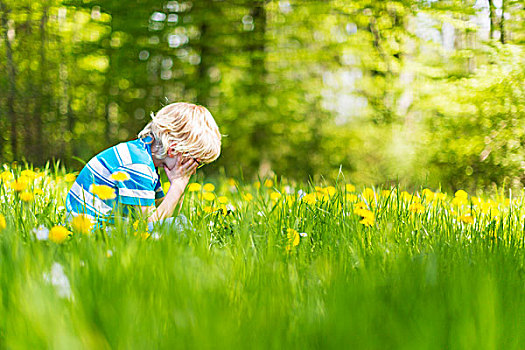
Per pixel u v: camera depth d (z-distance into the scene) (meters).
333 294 1.35
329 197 2.94
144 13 10.92
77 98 12.47
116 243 1.69
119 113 12.28
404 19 11.03
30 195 2.38
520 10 9.84
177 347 1.00
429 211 3.00
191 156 2.53
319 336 1.10
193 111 2.52
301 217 2.60
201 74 11.41
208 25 11.05
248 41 11.06
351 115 11.29
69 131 12.58
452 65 10.50
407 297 1.31
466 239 2.36
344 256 1.84
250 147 11.72
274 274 1.51
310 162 11.72
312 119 11.48
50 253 1.54
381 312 1.21
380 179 10.75
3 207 2.46
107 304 1.16
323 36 11.16
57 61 12.24
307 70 11.34
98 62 11.61
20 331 1.03
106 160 2.41
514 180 9.94
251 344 1.02
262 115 11.23
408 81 10.95
